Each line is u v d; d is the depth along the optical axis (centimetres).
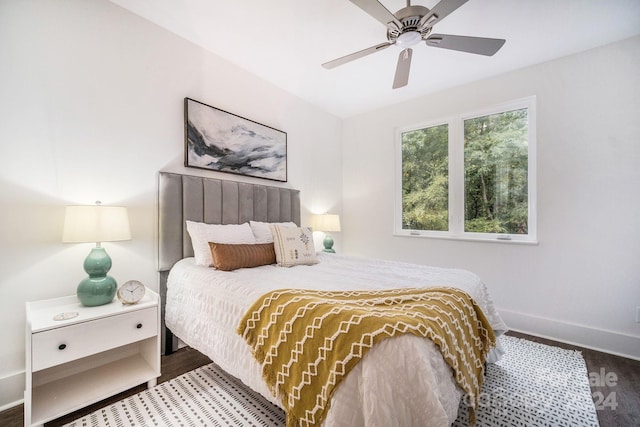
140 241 207
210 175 251
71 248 176
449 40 173
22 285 159
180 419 142
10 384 152
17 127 158
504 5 186
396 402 90
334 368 97
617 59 225
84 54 182
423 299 129
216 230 224
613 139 227
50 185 168
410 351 93
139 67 207
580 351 224
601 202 231
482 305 176
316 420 101
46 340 133
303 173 348
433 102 327
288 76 290
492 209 292
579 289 240
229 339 147
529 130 270
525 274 265
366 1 142
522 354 217
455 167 313
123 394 162
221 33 224
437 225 329
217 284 168
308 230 256
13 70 156
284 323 120
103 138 189
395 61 260
